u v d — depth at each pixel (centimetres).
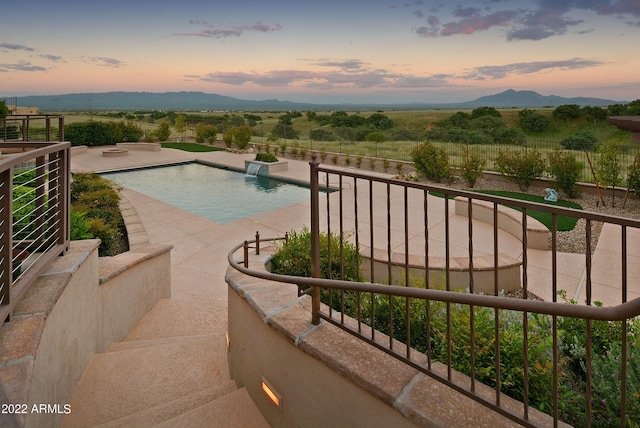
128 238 689
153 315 425
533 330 216
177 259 620
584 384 194
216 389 257
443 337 204
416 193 1074
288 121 5128
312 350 174
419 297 140
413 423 133
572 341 227
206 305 454
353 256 350
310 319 204
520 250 607
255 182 1445
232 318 275
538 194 1062
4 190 180
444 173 1247
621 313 96
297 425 193
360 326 180
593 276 504
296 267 365
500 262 470
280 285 260
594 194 1010
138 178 1511
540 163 1086
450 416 131
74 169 1505
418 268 453
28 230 323
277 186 1368
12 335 171
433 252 605
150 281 438
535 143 1219
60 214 278
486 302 121
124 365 290
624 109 3206
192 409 228
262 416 223
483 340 188
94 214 768
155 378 277
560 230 707
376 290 156
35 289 217
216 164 1766
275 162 1552
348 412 161
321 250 354
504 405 135
